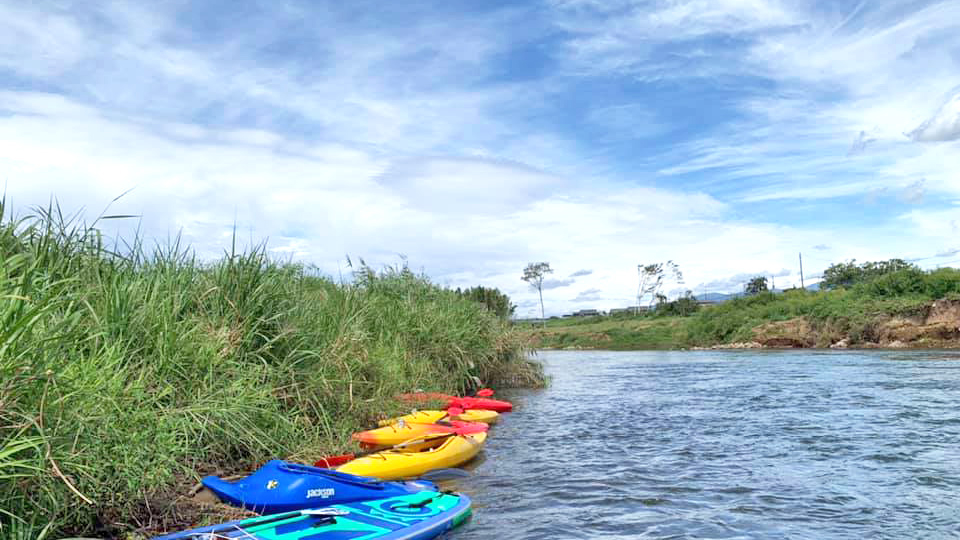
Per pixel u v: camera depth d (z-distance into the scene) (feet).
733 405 50.78
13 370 13.48
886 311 136.67
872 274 208.33
